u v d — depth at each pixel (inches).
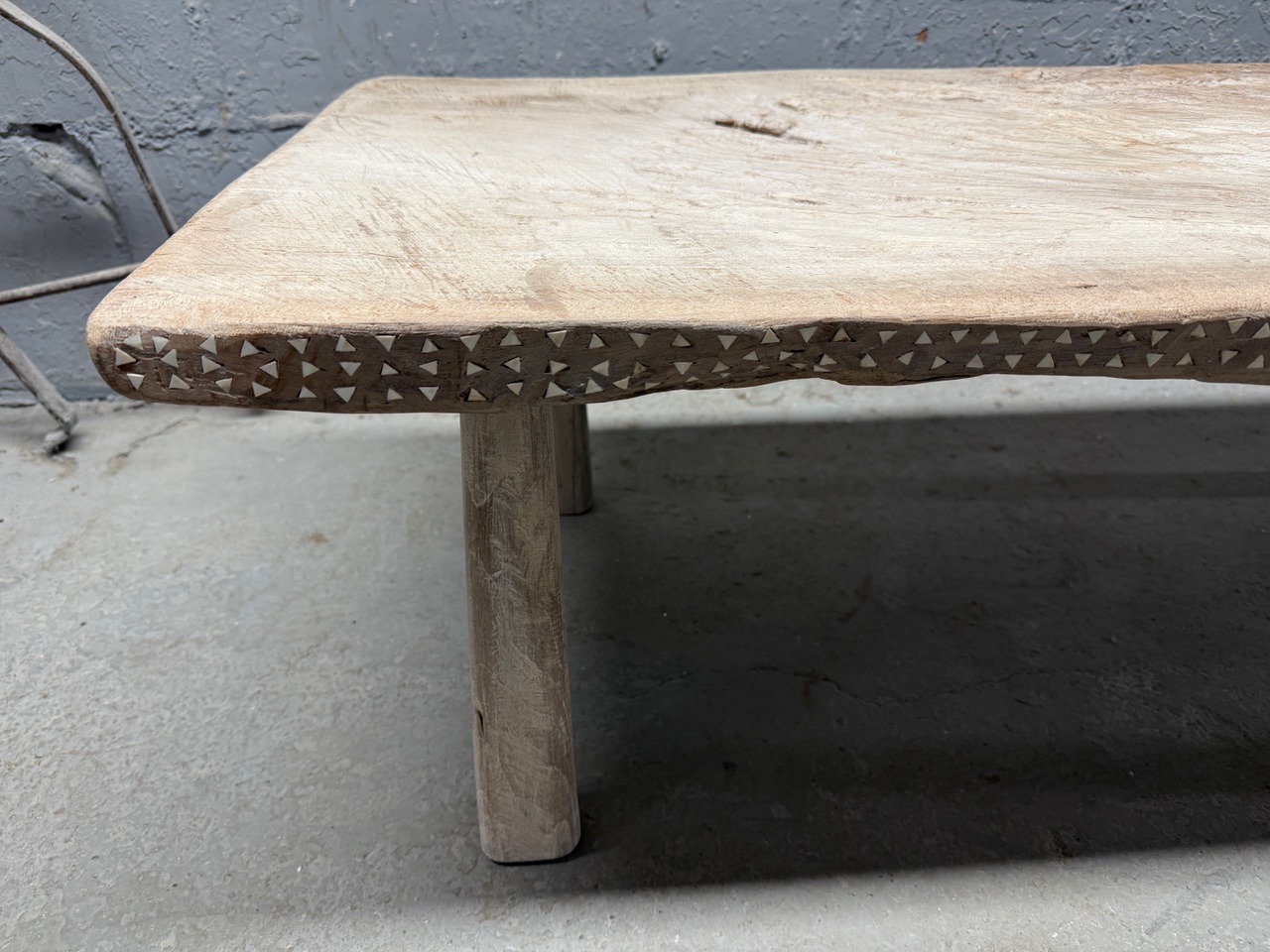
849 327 24.9
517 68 73.4
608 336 24.4
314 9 69.6
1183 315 25.5
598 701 48.9
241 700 48.8
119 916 37.2
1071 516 64.5
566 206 34.2
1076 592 56.8
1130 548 60.8
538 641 34.9
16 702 48.5
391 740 46.3
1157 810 41.6
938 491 68.1
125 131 64.3
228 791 43.2
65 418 73.2
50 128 71.4
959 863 39.3
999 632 53.6
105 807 42.3
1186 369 26.7
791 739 46.1
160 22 68.4
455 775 44.1
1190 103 52.6
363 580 58.6
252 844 40.5
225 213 32.3
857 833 40.8
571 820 39.2
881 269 28.3
